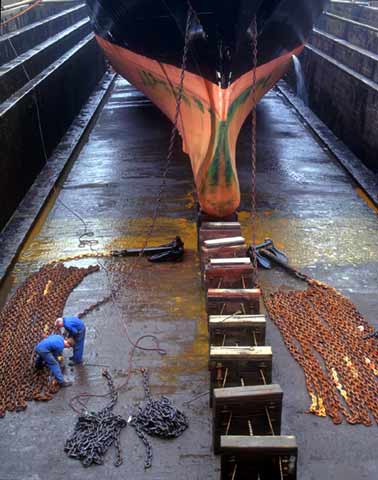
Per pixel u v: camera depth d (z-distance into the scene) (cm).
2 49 1066
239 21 684
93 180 1095
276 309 673
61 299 692
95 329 637
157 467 453
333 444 477
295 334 626
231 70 745
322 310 672
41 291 709
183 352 595
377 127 1058
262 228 886
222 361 477
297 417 509
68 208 970
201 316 657
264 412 433
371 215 935
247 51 764
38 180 1066
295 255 803
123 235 866
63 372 566
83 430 489
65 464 458
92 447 467
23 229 865
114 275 751
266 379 481
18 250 806
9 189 898
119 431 491
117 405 522
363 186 1032
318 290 711
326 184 1067
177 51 807
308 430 493
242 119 905
